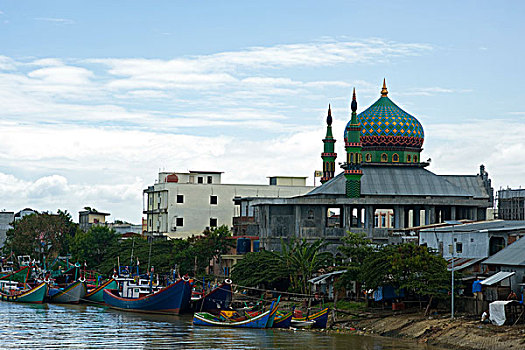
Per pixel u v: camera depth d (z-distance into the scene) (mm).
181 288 104562
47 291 127750
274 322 91250
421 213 171625
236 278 116438
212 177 192500
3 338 83250
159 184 183625
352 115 133875
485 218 143750
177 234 179500
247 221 158500
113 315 106000
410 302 92500
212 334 86312
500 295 83562
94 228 174750
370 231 130125
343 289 102750
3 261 178500
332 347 77000
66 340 82062
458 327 78750
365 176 139125
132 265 141500
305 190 190125
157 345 78750
